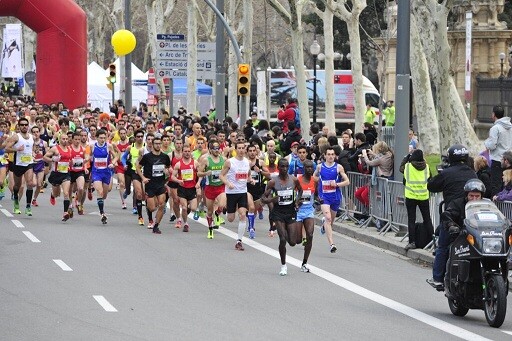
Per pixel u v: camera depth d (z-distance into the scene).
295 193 37.28
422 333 27.25
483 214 28.36
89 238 46.19
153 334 25.97
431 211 43.34
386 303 31.92
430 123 60.00
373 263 40.84
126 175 59.97
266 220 55.47
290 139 59.25
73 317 28.08
